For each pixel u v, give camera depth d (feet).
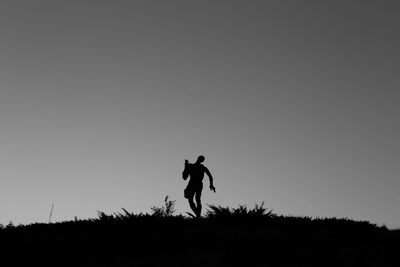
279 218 49.67
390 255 37.63
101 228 47.60
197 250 36.83
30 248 40.45
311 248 38.01
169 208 52.85
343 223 48.16
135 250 37.83
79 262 35.27
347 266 34.17
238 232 42.32
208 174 56.34
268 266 33.55
